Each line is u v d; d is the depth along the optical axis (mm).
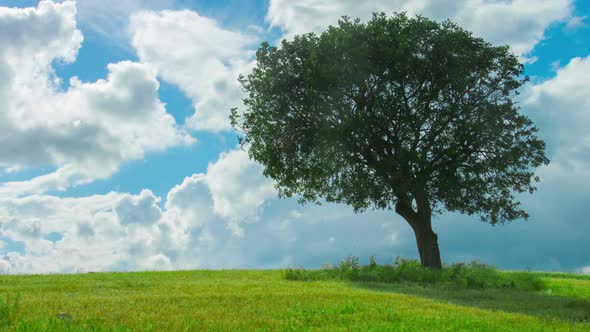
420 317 11336
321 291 16688
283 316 11016
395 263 25562
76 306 11773
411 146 27234
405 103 27219
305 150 27953
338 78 26156
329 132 26406
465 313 12477
